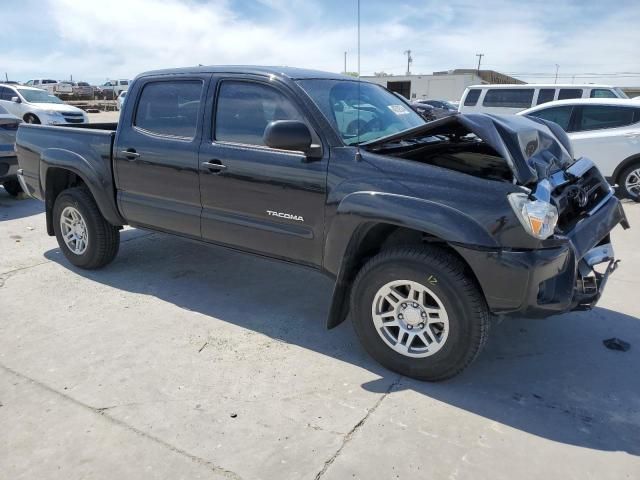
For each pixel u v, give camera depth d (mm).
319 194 3371
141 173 4324
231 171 3754
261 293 4562
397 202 3018
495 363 3443
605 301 4402
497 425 2812
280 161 3518
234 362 3436
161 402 3000
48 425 2799
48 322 3982
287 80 3584
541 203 2795
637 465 2527
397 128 3924
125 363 3406
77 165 4645
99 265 4969
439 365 3092
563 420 2861
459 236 2832
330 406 2975
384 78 39219
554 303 2941
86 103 44156
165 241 5949
